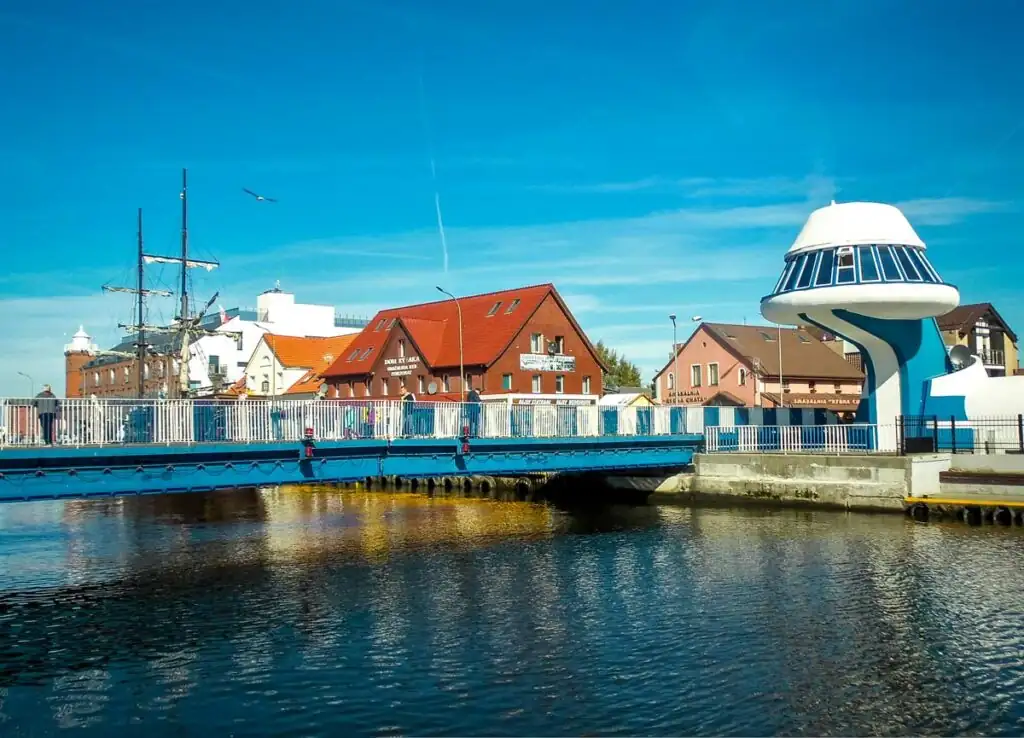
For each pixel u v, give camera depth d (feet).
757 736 44.16
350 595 74.28
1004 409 132.98
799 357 228.43
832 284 132.16
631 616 66.08
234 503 157.48
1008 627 61.87
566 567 85.46
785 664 54.60
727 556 89.40
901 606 67.77
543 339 192.34
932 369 139.44
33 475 74.08
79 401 76.95
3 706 49.65
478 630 62.90
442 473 105.19
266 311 304.30
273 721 46.96
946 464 121.90
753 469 132.36
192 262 183.93
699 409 141.59
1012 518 105.70
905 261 132.05
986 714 46.80
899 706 47.93
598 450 123.95
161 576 83.25
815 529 106.52
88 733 45.93
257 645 60.08
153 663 56.54
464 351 189.57
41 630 64.28
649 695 49.65
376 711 47.98
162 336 267.18
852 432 132.77
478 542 102.17
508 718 46.68
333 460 95.04
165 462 81.71
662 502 143.43
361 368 213.46
